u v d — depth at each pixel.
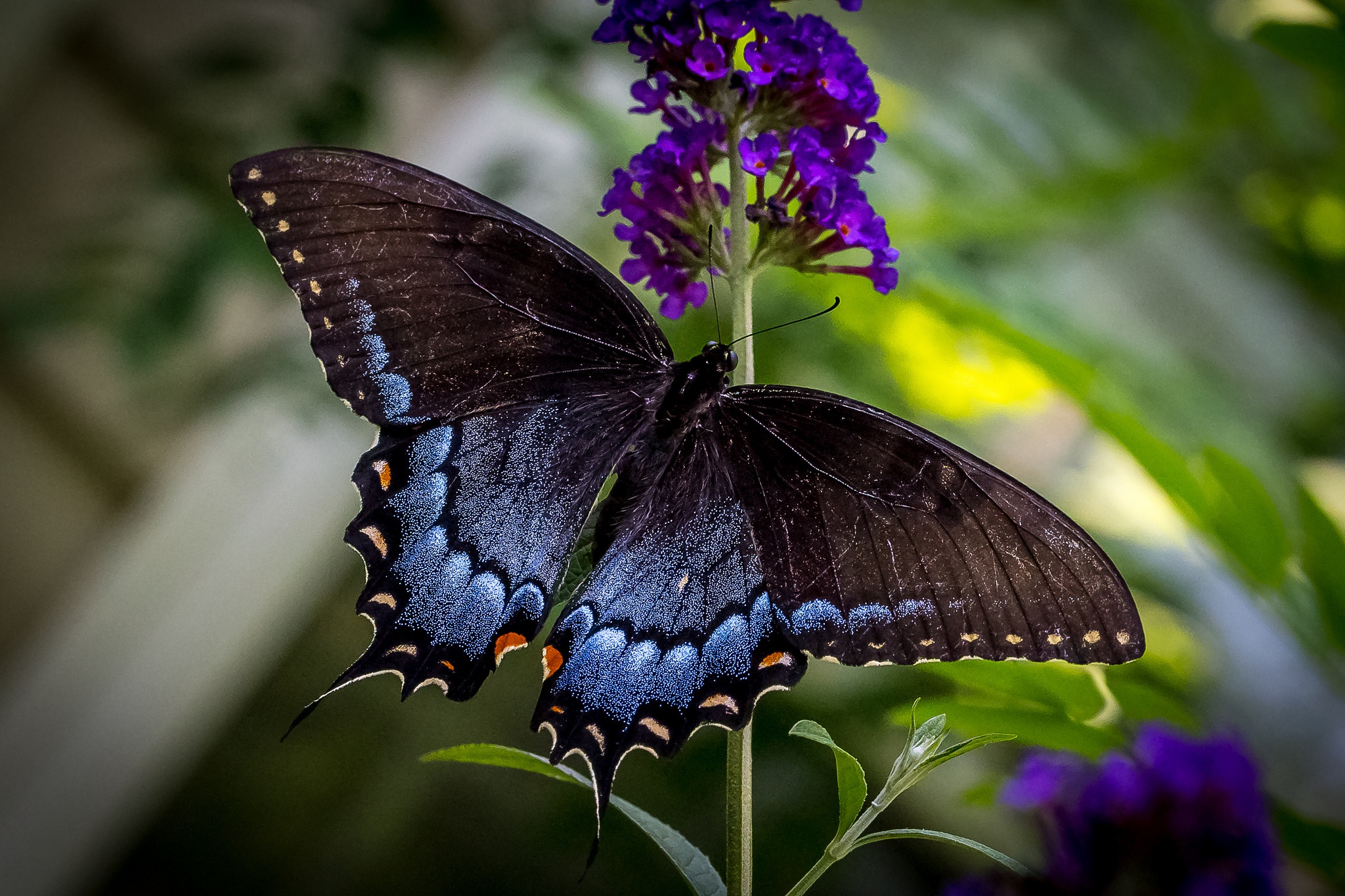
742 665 0.78
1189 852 0.75
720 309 0.88
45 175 0.86
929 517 0.77
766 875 0.89
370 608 0.78
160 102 0.87
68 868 0.88
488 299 0.78
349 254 0.77
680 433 0.79
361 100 0.88
